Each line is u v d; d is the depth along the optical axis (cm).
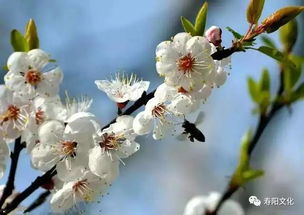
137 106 76
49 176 76
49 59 76
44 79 76
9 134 75
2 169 76
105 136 75
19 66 76
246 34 74
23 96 75
